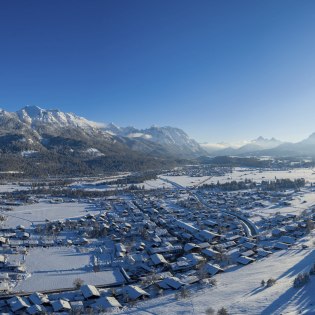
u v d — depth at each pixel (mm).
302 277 124312
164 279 149250
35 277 160000
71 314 122000
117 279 159125
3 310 127312
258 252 187375
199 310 112875
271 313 101125
